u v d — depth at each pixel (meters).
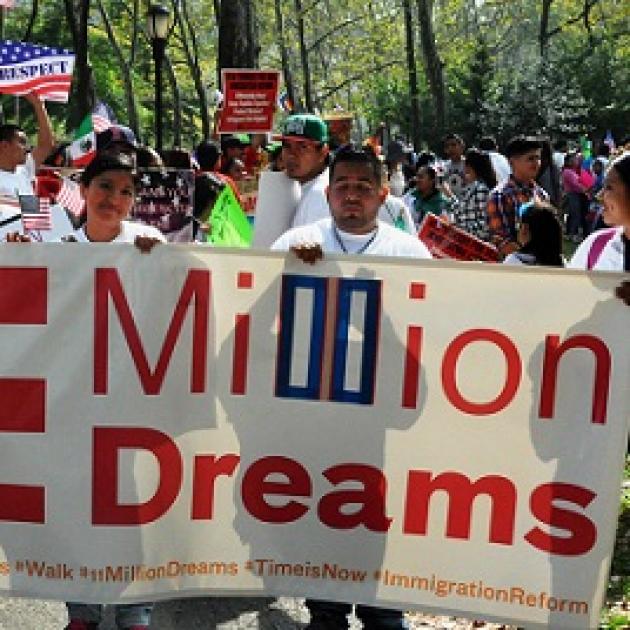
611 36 43.97
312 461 4.02
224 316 4.00
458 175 13.80
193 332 4.00
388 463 4.00
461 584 3.99
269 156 9.92
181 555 4.05
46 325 3.98
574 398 3.91
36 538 4.03
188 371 4.00
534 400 3.92
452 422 3.96
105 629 4.85
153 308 3.98
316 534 4.04
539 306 3.90
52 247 3.96
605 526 3.92
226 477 4.04
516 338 3.92
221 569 4.07
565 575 3.94
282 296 3.99
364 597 4.04
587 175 22.33
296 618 5.12
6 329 3.99
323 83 66.62
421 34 34.91
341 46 55.41
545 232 5.85
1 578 4.05
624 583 5.34
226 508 4.05
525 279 3.89
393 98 44.47
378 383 3.98
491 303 3.92
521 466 3.94
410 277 3.94
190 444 4.02
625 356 3.87
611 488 3.90
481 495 3.97
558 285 3.88
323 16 58.84
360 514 4.02
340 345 3.98
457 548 3.98
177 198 8.40
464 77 37.94
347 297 3.96
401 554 4.02
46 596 4.04
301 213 5.96
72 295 3.97
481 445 3.96
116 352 3.98
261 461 4.03
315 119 6.00
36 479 4.01
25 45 11.59
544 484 3.94
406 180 19.06
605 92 37.91
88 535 4.00
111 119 13.03
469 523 3.97
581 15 44.22
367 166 4.38
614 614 4.98
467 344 3.94
